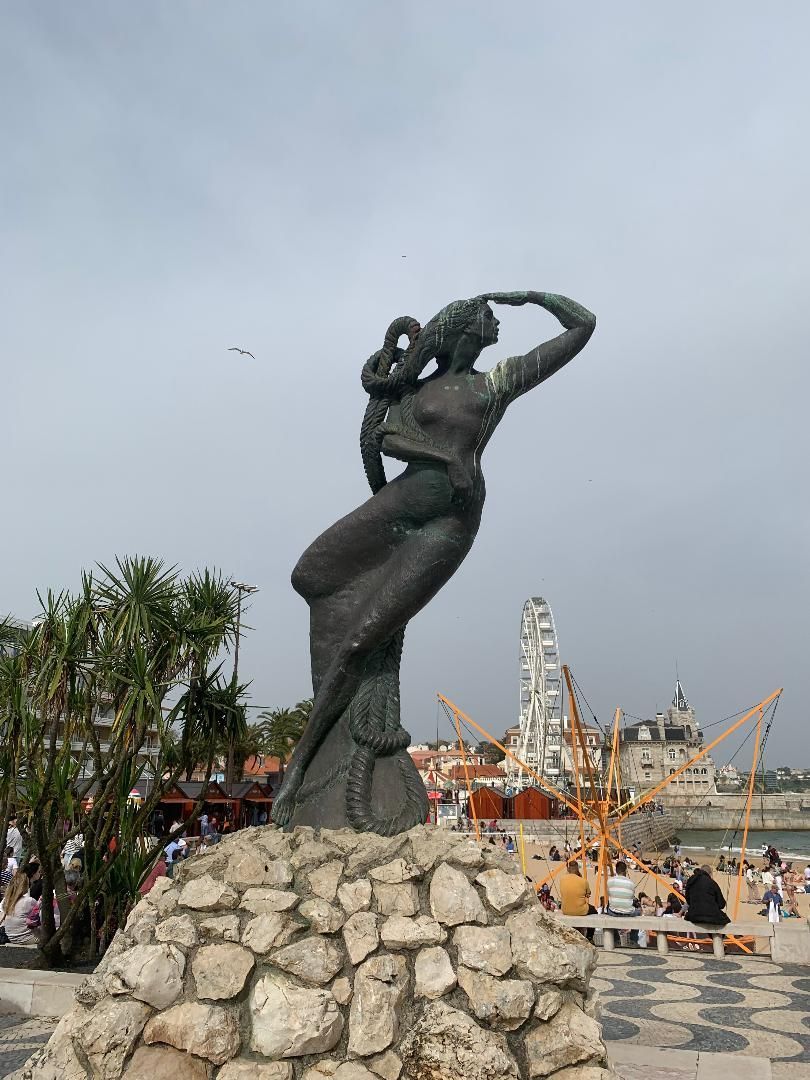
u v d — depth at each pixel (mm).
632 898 12039
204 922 4160
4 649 12992
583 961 4023
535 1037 3754
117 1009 3861
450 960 3965
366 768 5215
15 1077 4281
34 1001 8016
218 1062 3762
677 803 100875
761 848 70688
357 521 5676
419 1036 3730
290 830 5105
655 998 8305
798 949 10289
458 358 5660
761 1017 7496
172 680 11711
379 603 5336
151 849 11953
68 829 13062
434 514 5430
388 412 5852
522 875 4363
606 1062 3740
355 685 5441
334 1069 3727
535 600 68062
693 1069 5242
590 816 21547
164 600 11688
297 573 5938
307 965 3949
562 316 5848
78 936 11641
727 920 10766
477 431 5453
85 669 11383
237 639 12750
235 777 37750
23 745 11578
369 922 4109
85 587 11367
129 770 11359
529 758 66062
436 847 4426
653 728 108000
